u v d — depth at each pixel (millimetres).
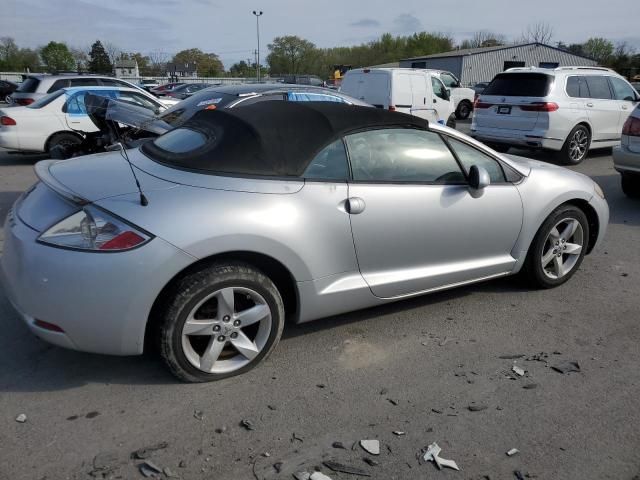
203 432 2590
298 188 3027
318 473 2350
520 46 50094
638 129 7031
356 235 3223
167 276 2648
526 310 4004
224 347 3070
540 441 2596
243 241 2799
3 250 2939
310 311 3209
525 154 11750
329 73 81188
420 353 3379
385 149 3410
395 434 2615
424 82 13953
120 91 10102
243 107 3510
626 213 6918
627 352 3443
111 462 2381
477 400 2904
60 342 2691
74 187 2818
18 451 2424
